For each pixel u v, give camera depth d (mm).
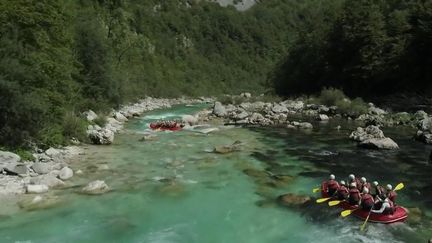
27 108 21031
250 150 25719
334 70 62094
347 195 15992
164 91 83938
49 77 24594
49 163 20906
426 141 27984
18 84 21031
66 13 30625
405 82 52656
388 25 56000
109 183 18500
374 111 43469
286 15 188500
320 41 66938
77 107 33156
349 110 43719
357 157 23953
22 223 14094
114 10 68062
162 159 23016
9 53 21609
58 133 25219
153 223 14523
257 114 40125
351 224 14523
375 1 63625
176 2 149500
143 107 57875
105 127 33219
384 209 14523
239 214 15414
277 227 14359
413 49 51312
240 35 156750
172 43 116562
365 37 55750
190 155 24109
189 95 96438
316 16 81625
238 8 194375
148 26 111438
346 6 65188
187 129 34375
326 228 14250
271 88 84688
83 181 18656
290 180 19438
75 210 15344
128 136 30484
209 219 14961
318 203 16375
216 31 147375
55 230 13703
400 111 46938
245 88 128625
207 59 134125
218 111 44500
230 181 19172
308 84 69188
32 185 16906
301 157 23938
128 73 68938
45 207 15461
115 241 13125
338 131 33531
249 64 146250
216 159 23188
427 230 13969
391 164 22359
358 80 57344
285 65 80688
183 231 13969
